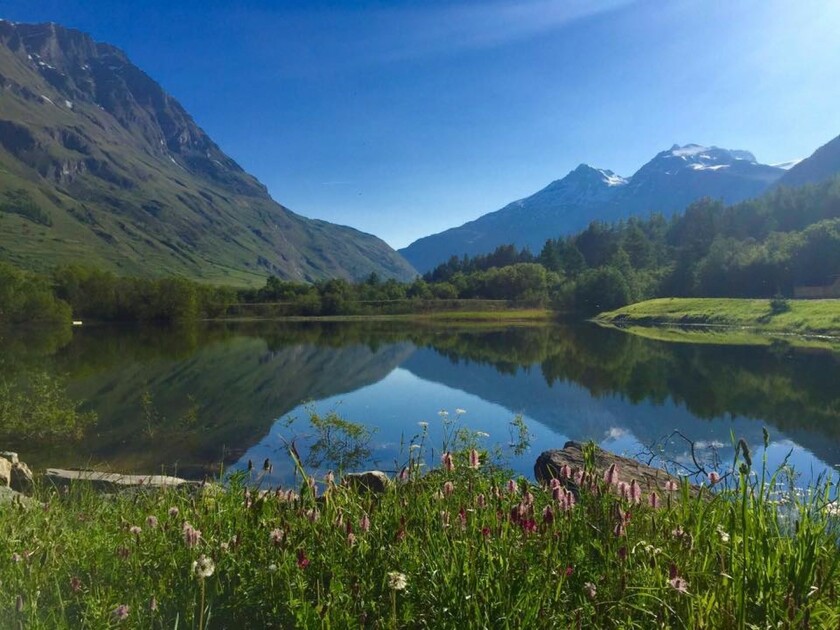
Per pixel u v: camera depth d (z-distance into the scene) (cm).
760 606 292
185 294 9962
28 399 2136
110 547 447
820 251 9056
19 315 7975
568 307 12006
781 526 405
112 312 9856
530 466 1466
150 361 4297
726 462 1530
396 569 365
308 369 3975
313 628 304
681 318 8594
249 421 2186
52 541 472
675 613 294
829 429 2012
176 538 445
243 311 13150
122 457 1695
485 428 2084
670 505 455
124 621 327
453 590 325
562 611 311
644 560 351
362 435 1859
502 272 14800
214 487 632
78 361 4231
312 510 429
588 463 426
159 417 2244
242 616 344
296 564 369
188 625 334
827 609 281
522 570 342
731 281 10050
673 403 2575
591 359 4397
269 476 1420
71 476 1257
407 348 5616
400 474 550
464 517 414
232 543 413
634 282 11838
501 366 4109
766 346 4988
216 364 4169
